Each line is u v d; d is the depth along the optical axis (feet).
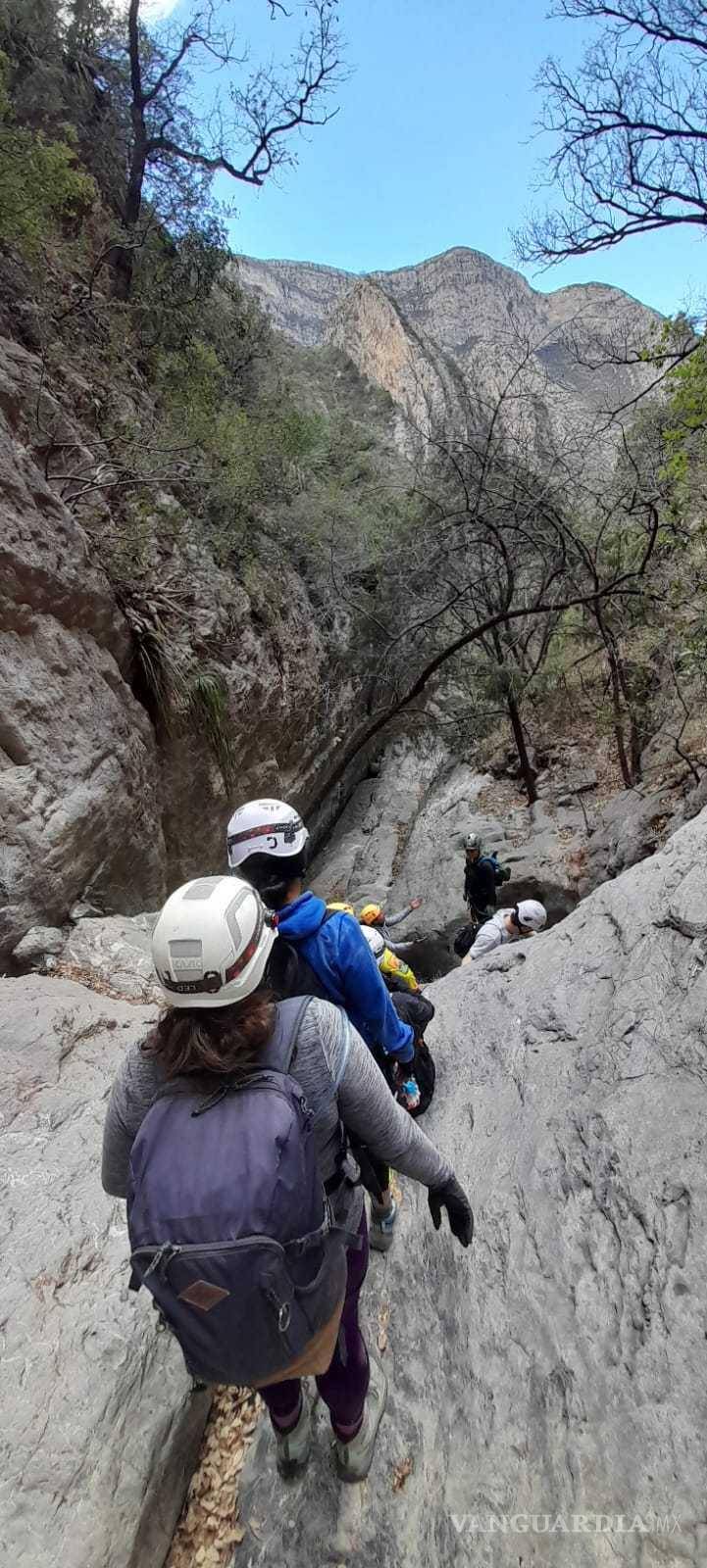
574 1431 5.32
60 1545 5.01
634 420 34.37
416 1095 9.16
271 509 43.27
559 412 39.50
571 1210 6.94
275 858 5.71
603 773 38.75
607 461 39.99
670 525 27.07
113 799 20.85
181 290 42.22
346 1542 5.28
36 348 25.63
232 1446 6.12
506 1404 5.77
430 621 42.75
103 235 36.01
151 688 25.20
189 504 34.37
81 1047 11.30
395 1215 7.63
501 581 41.19
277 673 36.81
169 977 4.12
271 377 53.78
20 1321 6.52
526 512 35.78
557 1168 7.43
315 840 50.21
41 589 19.54
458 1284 6.93
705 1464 4.72
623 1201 6.65
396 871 42.16
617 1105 7.57
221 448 34.68
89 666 21.42
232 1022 4.17
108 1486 5.45
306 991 5.68
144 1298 6.88
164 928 4.15
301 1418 5.62
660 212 26.50
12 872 16.96
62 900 18.53
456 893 34.01
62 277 29.40
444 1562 5.00
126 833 21.72
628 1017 8.58
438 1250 7.36
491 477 37.06
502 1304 6.51
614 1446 5.08
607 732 38.50
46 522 20.11
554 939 11.50
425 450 46.80
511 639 42.83
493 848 36.01
